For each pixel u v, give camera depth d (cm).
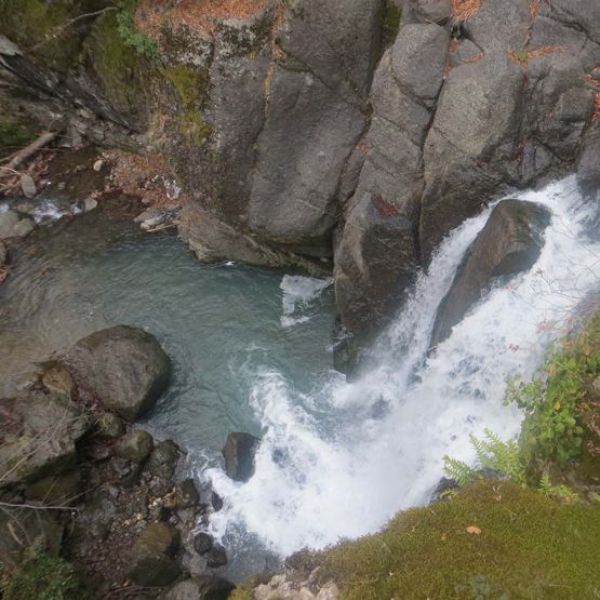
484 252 672
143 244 1102
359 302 851
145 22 882
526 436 514
